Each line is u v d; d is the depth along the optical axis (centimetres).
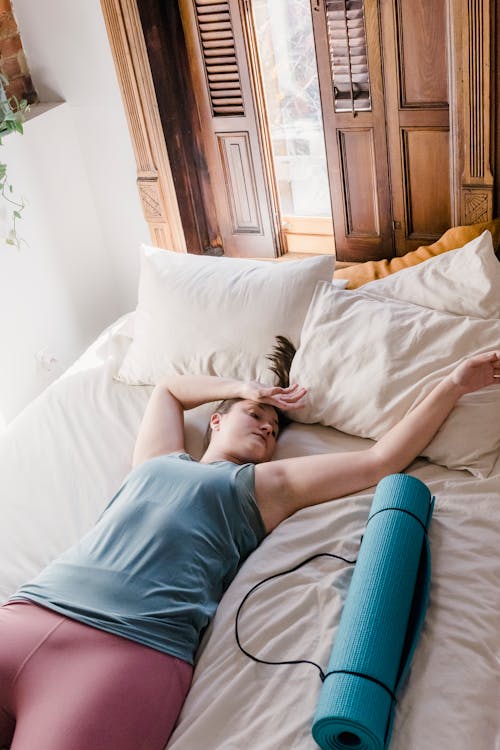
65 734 133
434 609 149
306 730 132
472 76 226
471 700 133
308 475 183
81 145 301
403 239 273
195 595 160
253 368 221
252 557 169
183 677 148
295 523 175
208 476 179
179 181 295
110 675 141
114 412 229
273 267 230
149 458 200
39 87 295
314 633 149
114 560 163
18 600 158
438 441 187
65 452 218
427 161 254
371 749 126
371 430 198
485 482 177
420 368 197
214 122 287
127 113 283
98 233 318
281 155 293
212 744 135
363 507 174
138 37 265
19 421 234
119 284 331
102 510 196
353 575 154
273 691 140
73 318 313
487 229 241
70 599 156
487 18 216
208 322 228
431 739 128
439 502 173
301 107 280
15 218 279
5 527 196
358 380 201
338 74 253
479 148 236
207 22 268
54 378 307
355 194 274
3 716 148
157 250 255
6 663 146
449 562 158
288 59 273
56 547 188
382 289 224
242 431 199
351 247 285
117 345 257
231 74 274
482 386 186
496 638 142
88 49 278
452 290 211
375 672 132
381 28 238
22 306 288
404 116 249
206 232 313
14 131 274
